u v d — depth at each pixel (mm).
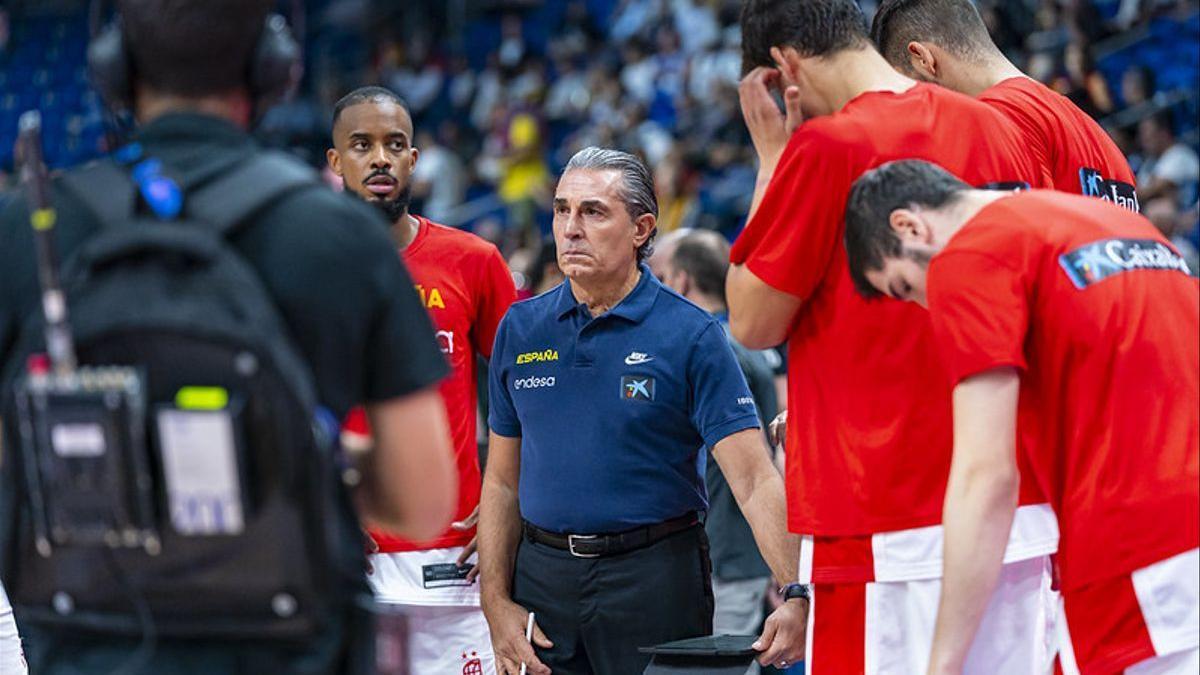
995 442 5891
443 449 4977
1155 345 6109
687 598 8297
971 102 7020
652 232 8477
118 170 4812
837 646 6859
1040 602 6691
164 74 4832
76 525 4539
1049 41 29375
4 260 4824
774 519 7949
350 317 4691
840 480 6750
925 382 6559
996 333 5922
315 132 35125
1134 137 26812
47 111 46000
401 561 9484
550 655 8406
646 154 33594
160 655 4625
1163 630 6043
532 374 8453
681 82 36156
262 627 4531
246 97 4988
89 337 4531
